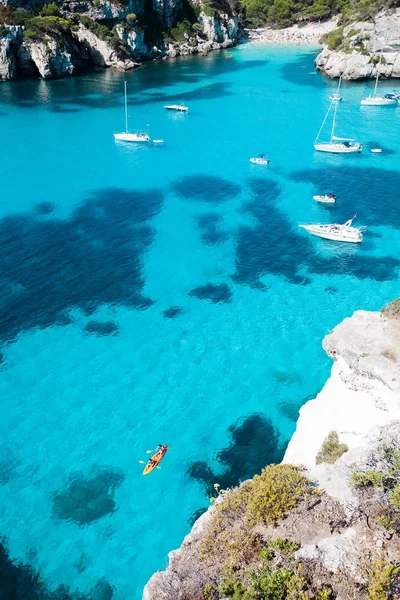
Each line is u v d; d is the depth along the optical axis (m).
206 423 33.91
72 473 30.39
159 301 45.91
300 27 191.50
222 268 50.91
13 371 37.78
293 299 46.34
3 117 95.38
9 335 41.31
